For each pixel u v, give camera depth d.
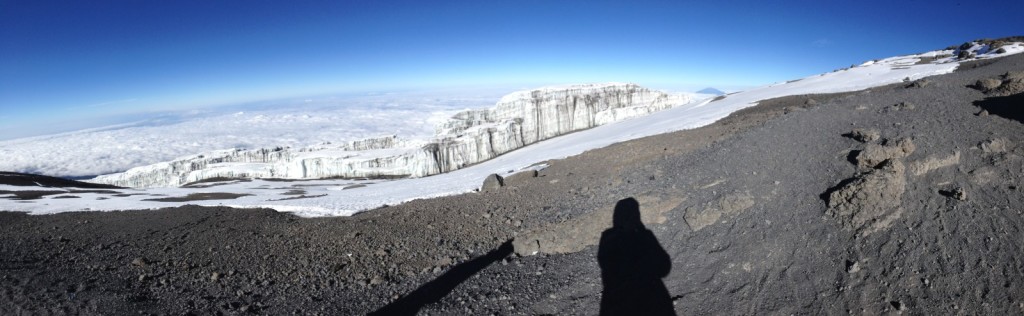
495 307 11.29
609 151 30.03
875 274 9.70
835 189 12.95
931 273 9.24
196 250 16.00
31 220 21.73
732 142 20.31
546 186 23.16
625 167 22.61
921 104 19.52
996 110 16.23
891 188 11.55
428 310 11.45
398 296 12.44
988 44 53.06
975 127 14.84
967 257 9.28
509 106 85.31
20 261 13.45
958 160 12.62
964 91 20.53
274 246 16.55
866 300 9.23
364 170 69.12
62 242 16.53
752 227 12.48
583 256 13.39
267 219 21.09
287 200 29.48
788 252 11.13
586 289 11.59
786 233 11.77
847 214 11.48
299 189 44.66
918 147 13.91
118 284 12.40
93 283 12.29
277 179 70.94
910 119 17.36
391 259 15.18
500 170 36.03
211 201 30.27
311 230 18.61
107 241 17.02
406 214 20.56
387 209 22.91
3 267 12.58
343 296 12.55
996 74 26.62
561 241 14.31
